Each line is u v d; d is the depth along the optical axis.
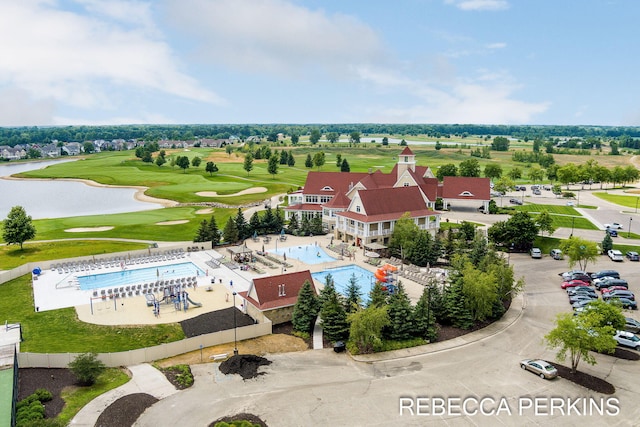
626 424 37.28
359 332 49.25
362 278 74.94
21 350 49.38
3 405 38.81
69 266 79.19
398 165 114.75
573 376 44.47
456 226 106.38
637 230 102.88
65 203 158.25
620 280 68.81
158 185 188.75
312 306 55.81
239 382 43.56
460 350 50.28
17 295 66.38
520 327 56.28
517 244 90.12
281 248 92.69
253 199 149.25
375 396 41.16
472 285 55.69
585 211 126.19
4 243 93.69
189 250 90.62
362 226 89.50
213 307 62.47
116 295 65.44
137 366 46.62
